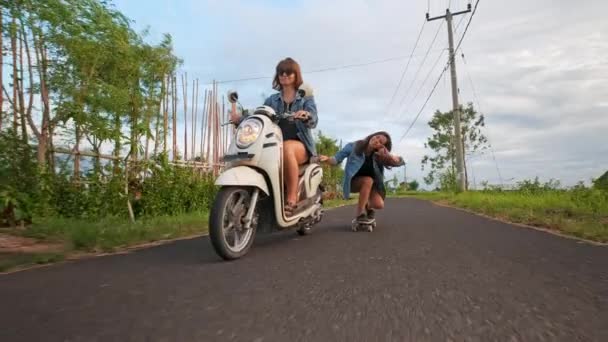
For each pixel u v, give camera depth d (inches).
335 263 118.0
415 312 69.7
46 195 226.8
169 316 71.1
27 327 67.4
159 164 322.0
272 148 153.3
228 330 63.2
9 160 206.1
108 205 270.1
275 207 155.9
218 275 106.0
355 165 206.8
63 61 245.9
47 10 217.3
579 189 344.2
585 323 63.2
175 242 185.2
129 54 267.4
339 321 66.0
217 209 129.9
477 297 78.3
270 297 82.0
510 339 57.2
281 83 185.5
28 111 237.3
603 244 147.6
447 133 1332.4
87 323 68.7
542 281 90.7
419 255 127.3
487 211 341.4
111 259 139.9
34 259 135.2
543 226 216.1
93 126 257.4
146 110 300.0
